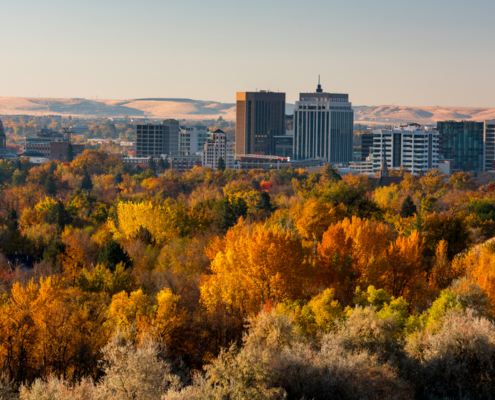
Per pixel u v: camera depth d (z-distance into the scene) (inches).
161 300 4060.0
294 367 2844.5
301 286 4557.1
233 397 2711.6
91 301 4557.1
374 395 2731.3
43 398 2765.7
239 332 3966.5
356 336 3262.8
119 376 2883.9
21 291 4153.5
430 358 3006.9
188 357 3878.0
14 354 3831.2
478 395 2901.1
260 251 4510.3
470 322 3159.5
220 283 4569.4
